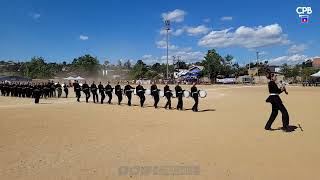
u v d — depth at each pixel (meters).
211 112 24.17
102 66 145.75
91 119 19.86
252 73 155.50
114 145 12.15
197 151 11.09
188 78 116.00
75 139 13.34
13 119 19.86
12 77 99.81
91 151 11.22
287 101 34.50
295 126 16.30
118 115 22.09
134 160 10.00
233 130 15.28
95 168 9.18
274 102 15.00
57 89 45.31
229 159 10.05
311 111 23.80
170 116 21.47
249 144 12.11
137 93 29.38
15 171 8.92
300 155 10.41
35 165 9.50
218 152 10.93
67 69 162.62
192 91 25.31
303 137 13.34
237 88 77.12
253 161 9.80
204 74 141.12
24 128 16.28
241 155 10.52
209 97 42.97
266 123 16.69
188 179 8.21
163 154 10.72
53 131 15.36
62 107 28.41
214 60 141.00
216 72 141.12
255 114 22.41
